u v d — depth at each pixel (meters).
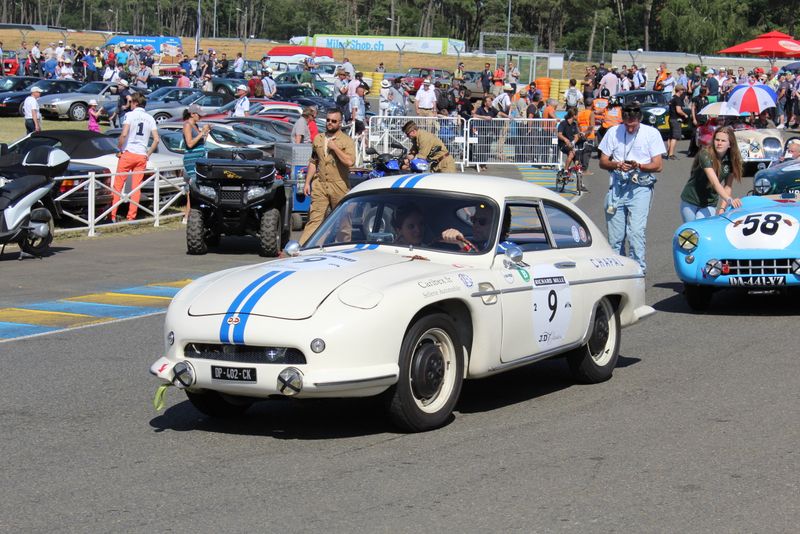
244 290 6.92
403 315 6.66
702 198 12.73
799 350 9.74
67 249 17.77
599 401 7.96
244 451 6.68
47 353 9.86
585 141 27.81
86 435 7.11
